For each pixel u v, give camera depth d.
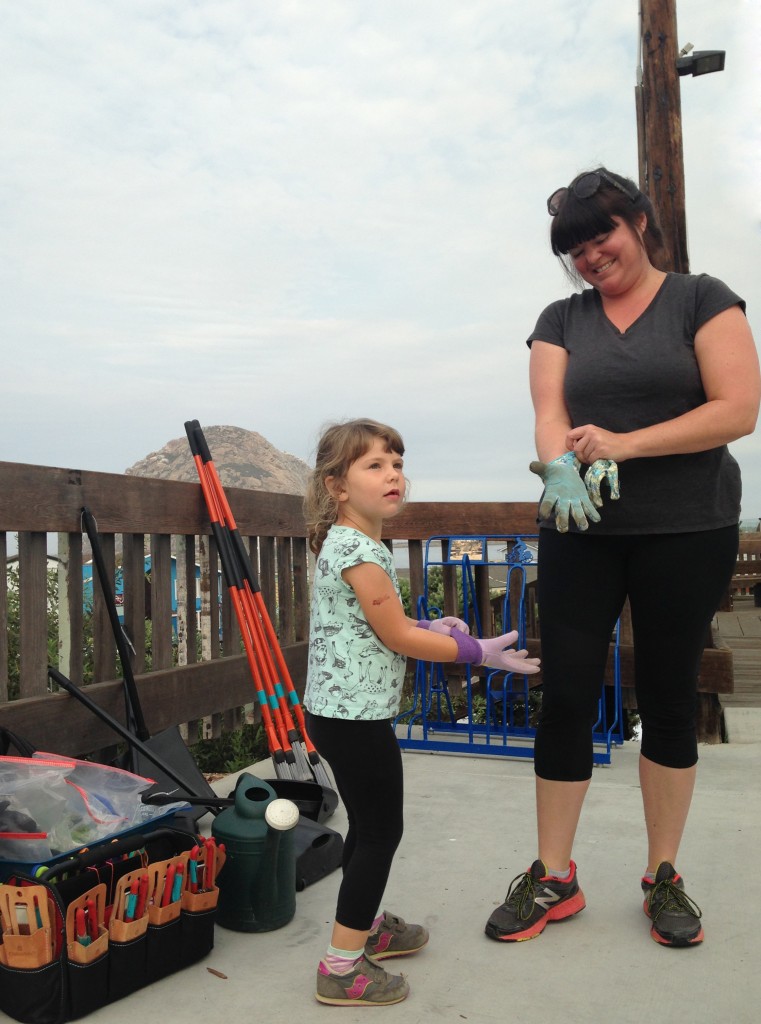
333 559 1.86
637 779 3.50
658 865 2.15
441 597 5.73
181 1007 1.81
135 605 3.52
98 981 1.79
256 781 2.29
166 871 1.93
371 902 1.81
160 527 3.63
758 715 4.49
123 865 1.99
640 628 2.13
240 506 4.12
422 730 4.45
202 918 1.99
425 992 1.85
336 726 1.84
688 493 2.04
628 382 2.07
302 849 2.51
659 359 2.05
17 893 1.71
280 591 4.61
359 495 1.92
